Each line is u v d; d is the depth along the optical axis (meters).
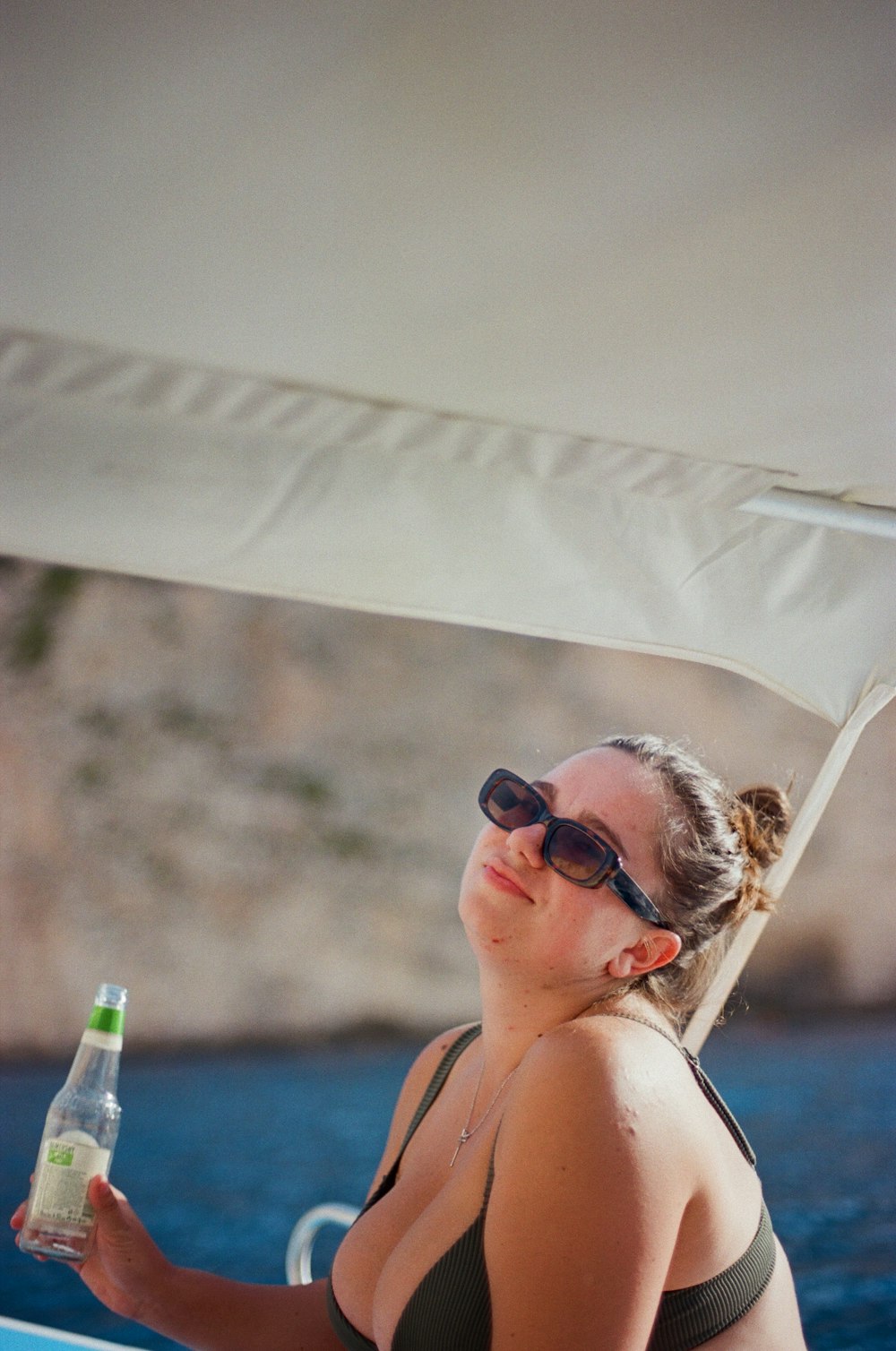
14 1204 12.05
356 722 18.48
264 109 0.96
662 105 0.95
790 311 1.20
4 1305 9.73
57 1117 1.67
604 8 0.86
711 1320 1.44
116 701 17.80
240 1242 11.60
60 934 17.23
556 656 18.72
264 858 18.00
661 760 1.73
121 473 1.45
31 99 0.96
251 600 18.20
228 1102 15.39
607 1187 1.30
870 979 17.92
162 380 1.34
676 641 1.84
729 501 1.58
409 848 18.38
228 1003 17.66
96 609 17.67
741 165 1.01
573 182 1.04
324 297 1.21
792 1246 9.80
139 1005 17.34
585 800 1.67
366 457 1.47
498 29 0.88
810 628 1.80
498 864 1.63
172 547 1.61
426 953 18.25
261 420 1.41
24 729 17.45
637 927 1.60
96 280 1.19
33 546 1.61
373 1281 1.64
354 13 0.87
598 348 1.28
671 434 1.45
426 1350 1.35
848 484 1.57
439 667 18.56
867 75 0.92
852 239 1.10
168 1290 1.74
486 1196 1.39
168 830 17.77
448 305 1.21
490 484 1.53
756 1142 12.61
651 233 1.10
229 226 1.10
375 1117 15.06
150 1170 13.05
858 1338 7.57
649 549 1.65
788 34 0.88
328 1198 12.69
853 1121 13.40
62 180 1.05
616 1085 1.36
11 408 1.37
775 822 1.88
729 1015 1.99
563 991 1.61
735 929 1.91
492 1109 1.56
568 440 1.46
